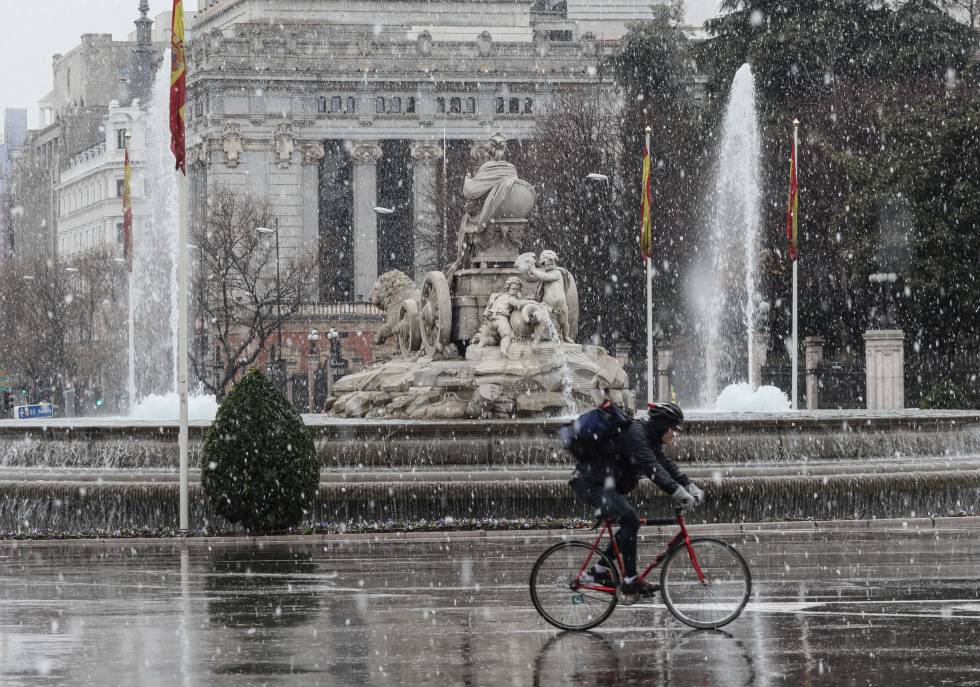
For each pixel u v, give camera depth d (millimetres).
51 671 35750
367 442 77062
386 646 38812
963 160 170875
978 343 176125
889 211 172500
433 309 90875
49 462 82062
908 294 174875
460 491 73562
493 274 90875
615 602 41094
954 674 34719
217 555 64188
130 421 99062
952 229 171375
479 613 44344
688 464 77625
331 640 39781
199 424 82938
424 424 77312
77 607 46688
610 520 41594
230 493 71375
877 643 38594
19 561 63312
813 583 50406
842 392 175250
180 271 74250
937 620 42062
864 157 180000
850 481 75375
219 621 43281
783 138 198625
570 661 36688
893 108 182000
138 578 55250
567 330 89562
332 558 61906
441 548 65438
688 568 41469
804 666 35750
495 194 90438
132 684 34250
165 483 75438
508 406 84562
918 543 65000
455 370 86562
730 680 34281
